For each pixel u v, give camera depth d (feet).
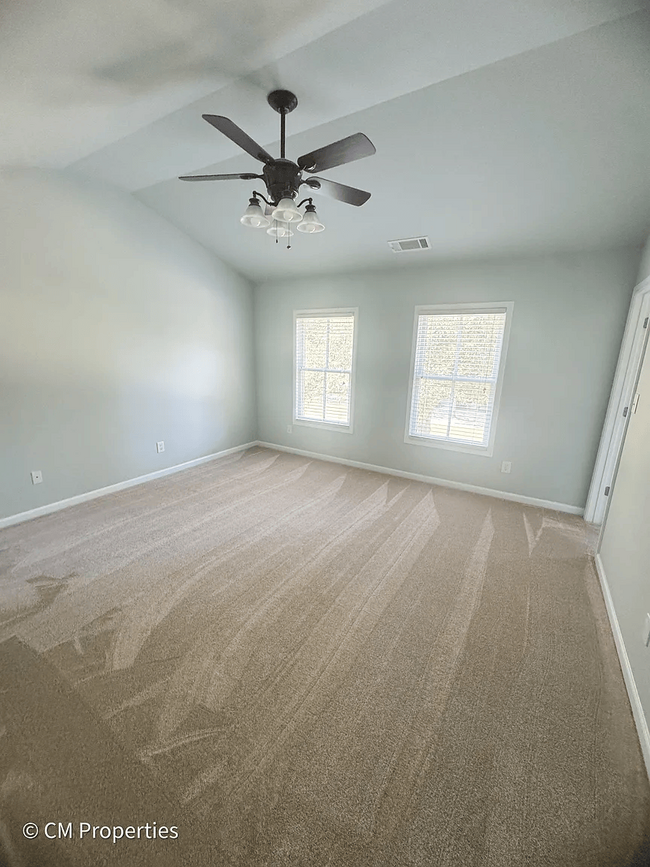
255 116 7.24
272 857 3.66
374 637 6.55
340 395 15.81
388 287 13.78
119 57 5.55
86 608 7.13
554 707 5.31
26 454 10.44
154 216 12.73
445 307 12.83
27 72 5.81
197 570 8.39
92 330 11.50
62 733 4.82
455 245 11.41
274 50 5.44
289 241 12.19
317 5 4.60
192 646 6.26
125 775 4.36
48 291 10.35
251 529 10.32
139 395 13.16
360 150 5.35
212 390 15.99
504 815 4.04
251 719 5.05
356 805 4.10
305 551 9.25
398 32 5.06
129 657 6.02
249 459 16.72
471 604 7.43
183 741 4.75
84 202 10.80
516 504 12.33
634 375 9.96
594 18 4.75
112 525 10.42
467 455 13.26
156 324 13.35
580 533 10.48
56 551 9.07
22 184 9.54
